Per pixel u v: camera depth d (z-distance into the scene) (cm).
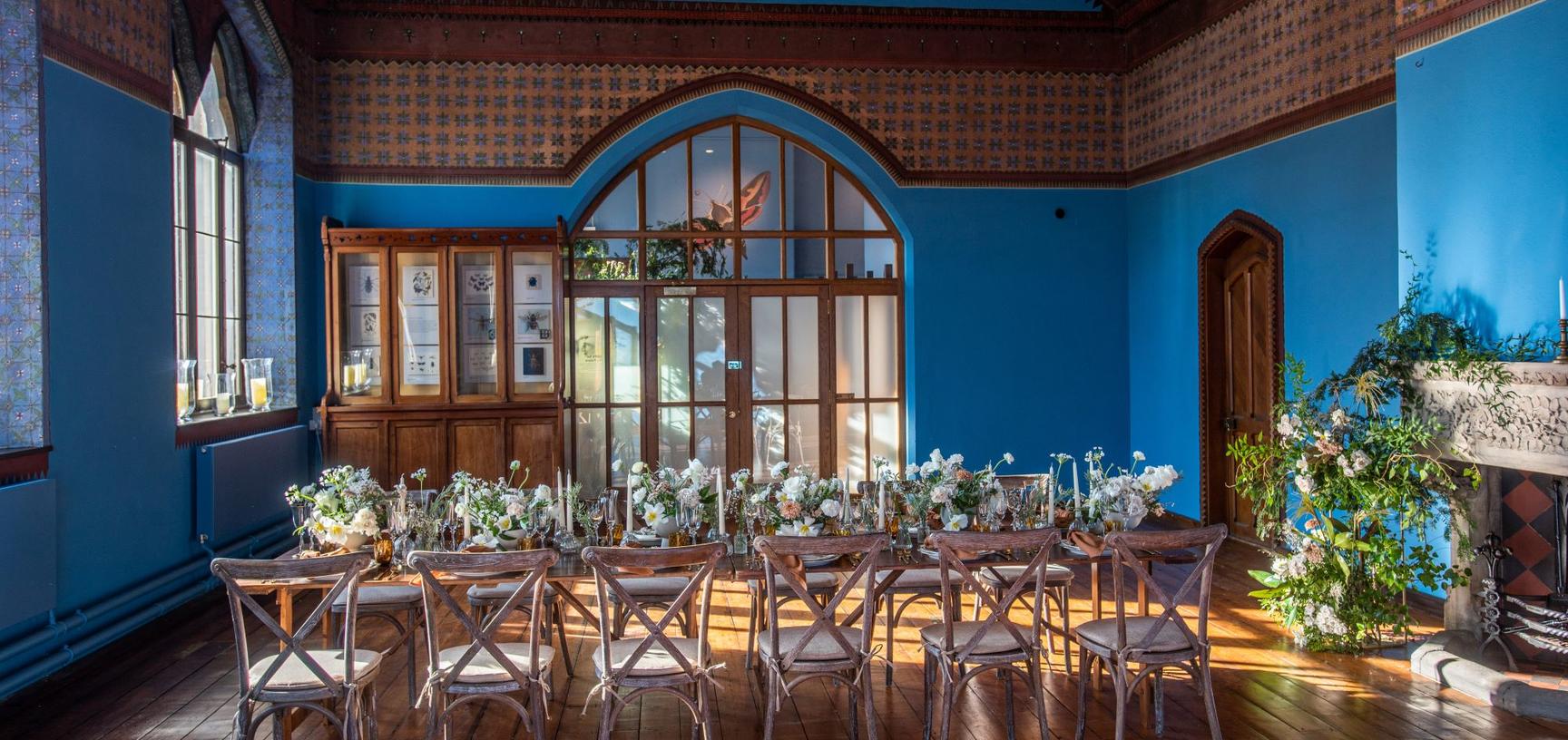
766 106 894
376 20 848
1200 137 819
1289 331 716
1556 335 447
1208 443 812
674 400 914
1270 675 495
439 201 856
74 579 524
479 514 453
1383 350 525
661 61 880
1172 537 395
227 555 679
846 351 931
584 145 871
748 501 480
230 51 745
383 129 849
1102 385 936
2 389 491
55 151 506
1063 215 929
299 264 800
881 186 909
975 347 920
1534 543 494
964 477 483
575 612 626
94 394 540
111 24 554
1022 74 923
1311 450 524
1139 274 918
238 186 769
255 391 741
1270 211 732
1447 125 508
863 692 418
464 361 810
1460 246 500
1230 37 777
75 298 523
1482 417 468
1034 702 469
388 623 600
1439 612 590
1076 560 451
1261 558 744
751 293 920
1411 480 507
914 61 910
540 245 812
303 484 798
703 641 388
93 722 441
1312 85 686
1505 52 473
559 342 815
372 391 802
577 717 450
